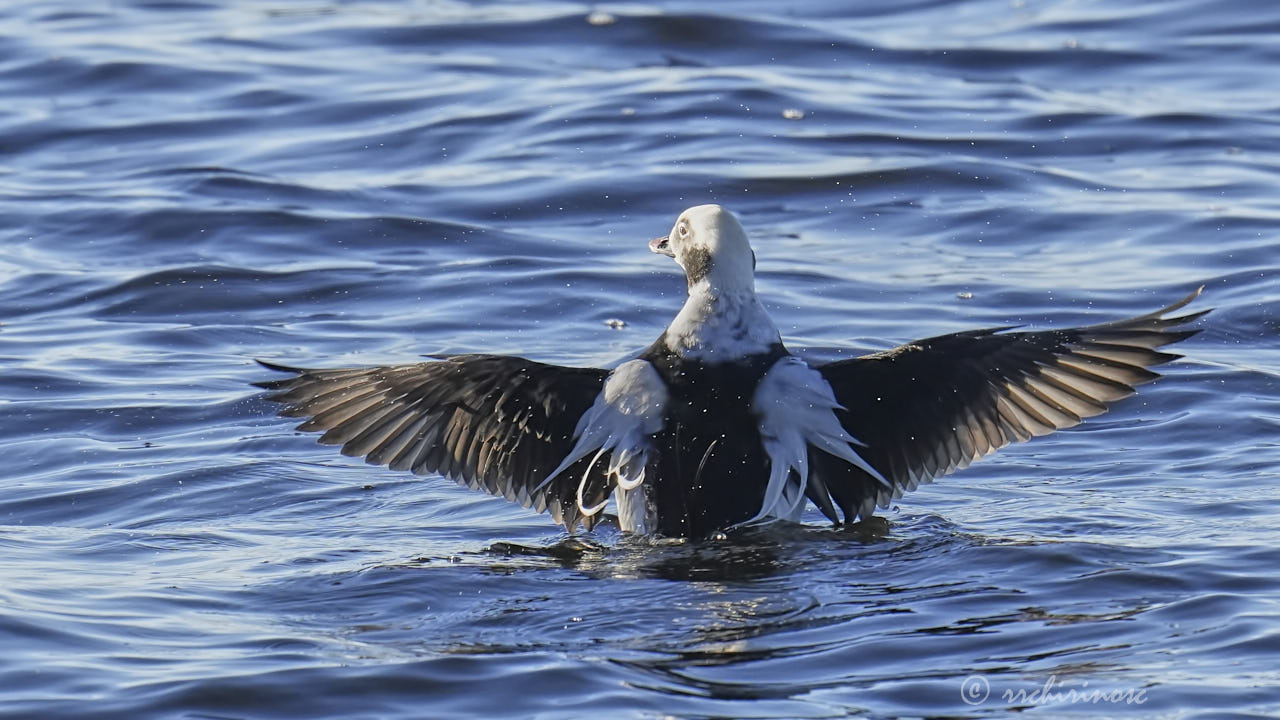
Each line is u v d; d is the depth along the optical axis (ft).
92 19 89.40
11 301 52.75
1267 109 72.08
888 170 64.28
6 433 41.75
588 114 71.92
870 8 91.66
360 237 58.65
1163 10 87.86
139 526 35.37
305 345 48.93
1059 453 40.06
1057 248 57.00
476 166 66.13
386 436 34.68
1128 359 33.30
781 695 24.98
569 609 29.19
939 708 24.45
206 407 43.52
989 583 30.14
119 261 56.39
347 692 25.27
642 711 24.43
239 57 81.30
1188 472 37.93
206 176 64.54
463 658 26.63
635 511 33.53
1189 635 27.07
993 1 92.32
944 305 51.42
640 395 33.71
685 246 35.12
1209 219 58.39
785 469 33.01
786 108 72.64
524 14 87.86
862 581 30.42
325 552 33.32
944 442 34.42
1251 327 48.93
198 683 25.52
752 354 34.17
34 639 27.37
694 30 85.15
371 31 85.87
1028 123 70.69
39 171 65.98
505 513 36.50
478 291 53.36
